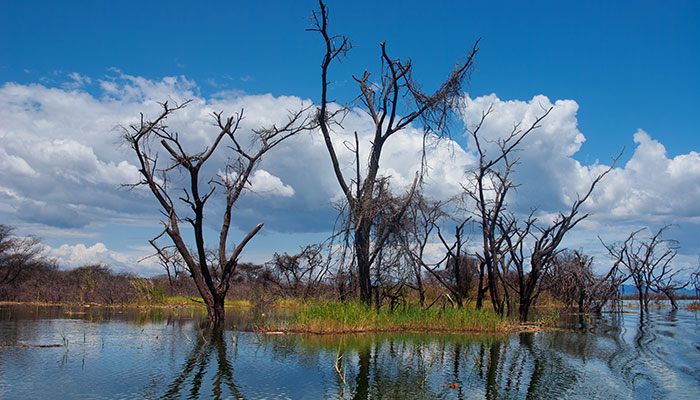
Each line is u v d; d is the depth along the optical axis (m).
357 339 17.86
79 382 10.57
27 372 11.45
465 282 30.22
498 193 25.44
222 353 14.48
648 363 14.77
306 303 22.58
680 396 10.83
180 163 22.36
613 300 40.91
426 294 30.97
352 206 22.48
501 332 20.98
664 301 62.69
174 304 36.91
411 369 12.80
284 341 17.06
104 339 17.02
